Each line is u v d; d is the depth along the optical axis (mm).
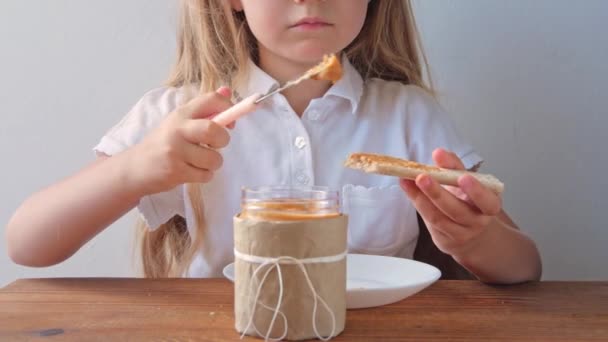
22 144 1020
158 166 735
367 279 716
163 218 902
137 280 719
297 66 924
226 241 910
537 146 1016
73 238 808
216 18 942
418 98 967
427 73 1001
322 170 917
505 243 750
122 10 999
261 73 925
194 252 913
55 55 1007
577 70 1003
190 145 722
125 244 1028
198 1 944
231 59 946
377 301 631
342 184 916
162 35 1001
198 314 621
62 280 716
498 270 738
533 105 1010
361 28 952
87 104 1013
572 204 1021
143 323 599
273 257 559
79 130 1017
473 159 925
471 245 731
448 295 675
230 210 908
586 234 1025
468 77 1011
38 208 810
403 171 629
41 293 673
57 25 1003
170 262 970
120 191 773
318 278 562
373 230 918
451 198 649
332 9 833
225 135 696
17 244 823
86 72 1009
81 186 792
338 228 571
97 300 654
